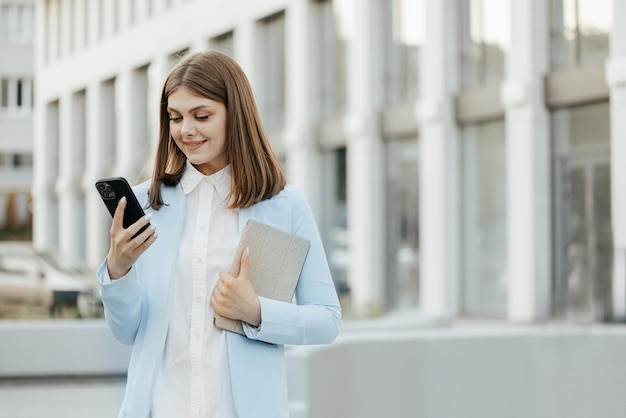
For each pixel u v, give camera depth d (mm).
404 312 18922
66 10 35562
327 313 2871
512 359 5609
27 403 9117
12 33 43312
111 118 32875
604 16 14688
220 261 2828
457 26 17797
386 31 19891
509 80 16047
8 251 15977
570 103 15164
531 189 15570
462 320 16688
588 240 14906
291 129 22094
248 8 23891
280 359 2861
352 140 20219
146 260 2830
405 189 19328
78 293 14953
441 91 17703
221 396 2762
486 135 17266
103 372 10828
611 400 5137
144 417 2736
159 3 28562
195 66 2814
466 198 17625
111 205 2727
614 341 5211
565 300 14727
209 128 2809
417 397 5863
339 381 5922
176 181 2904
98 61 32844
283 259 2844
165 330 2770
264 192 2883
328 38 21656
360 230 19953
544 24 15695
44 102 37219
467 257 17578
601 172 14758
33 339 10688
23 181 43344
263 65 23828
